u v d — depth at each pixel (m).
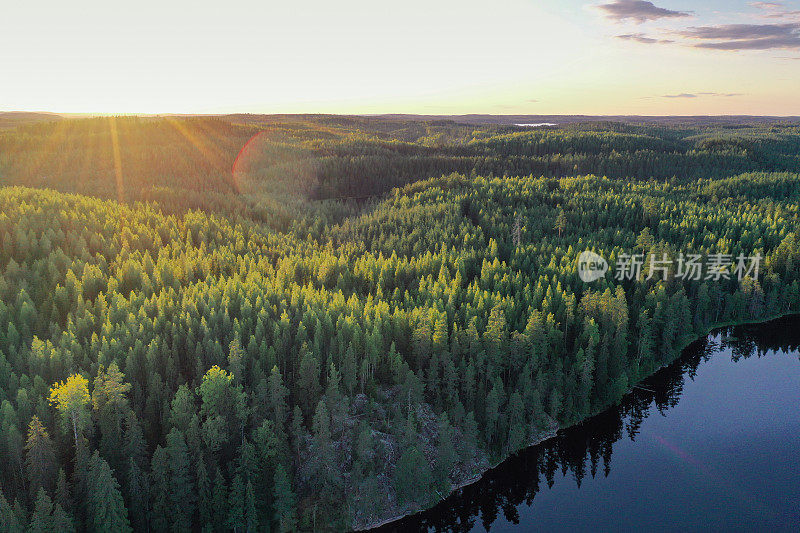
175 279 108.50
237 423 65.88
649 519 66.56
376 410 74.06
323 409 64.44
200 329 80.88
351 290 111.38
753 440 82.69
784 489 71.88
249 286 101.56
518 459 76.62
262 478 62.16
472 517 66.81
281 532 60.41
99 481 53.00
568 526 65.38
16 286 98.19
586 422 84.69
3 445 58.31
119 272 107.94
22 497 56.16
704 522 65.88
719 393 96.38
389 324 83.38
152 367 71.62
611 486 72.75
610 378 90.88
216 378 63.91
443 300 98.75
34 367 70.69
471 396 77.88
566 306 98.19
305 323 84.31
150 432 64.75
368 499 63.69
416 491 66.62
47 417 62.12
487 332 82.38
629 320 106.56
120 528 54.03
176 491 58.00
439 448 69.31
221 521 59.47
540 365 85.62
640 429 85.25
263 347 74.88
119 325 84.25
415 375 79.81
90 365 73.06
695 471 75.81
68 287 99.38
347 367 73.69
